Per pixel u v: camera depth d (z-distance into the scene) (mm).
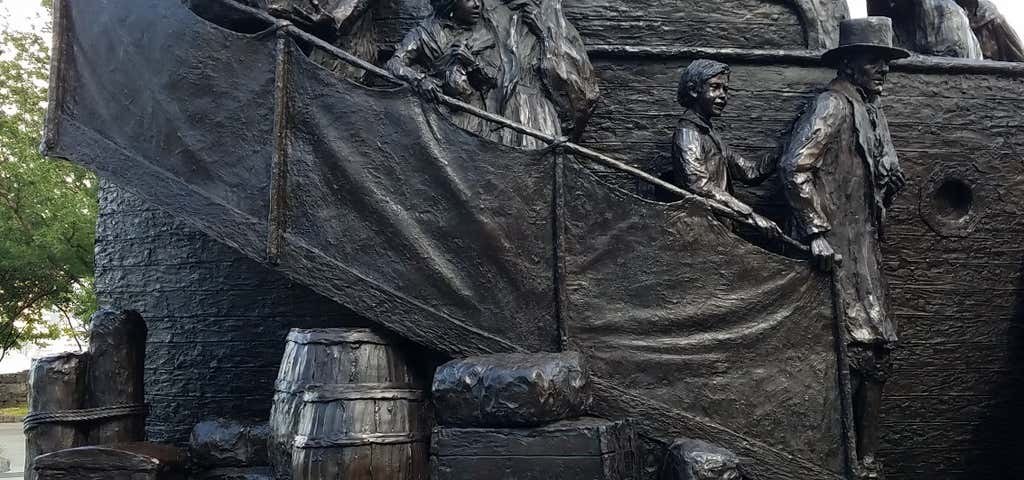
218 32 4355
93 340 4898
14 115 18656
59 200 17484
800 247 4711
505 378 3865
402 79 4332
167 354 5652
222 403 5516
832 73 5645
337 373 4094
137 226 5844
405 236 4250
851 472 4523
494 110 4969
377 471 3975
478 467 3867
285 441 4133
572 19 5602
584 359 4215
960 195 5828
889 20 5047
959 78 5801
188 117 4348
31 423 4633
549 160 4355
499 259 4289
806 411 4543
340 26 4840
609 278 4387
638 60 5527
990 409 5691
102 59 4492
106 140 4438
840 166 4922
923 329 5645
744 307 4512
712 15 5715
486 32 5082
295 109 4281
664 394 4391
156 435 5594
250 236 4215
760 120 5551
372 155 4273
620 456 3949
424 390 4332
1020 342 5746
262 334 5512
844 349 4609
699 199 4516
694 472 3984
